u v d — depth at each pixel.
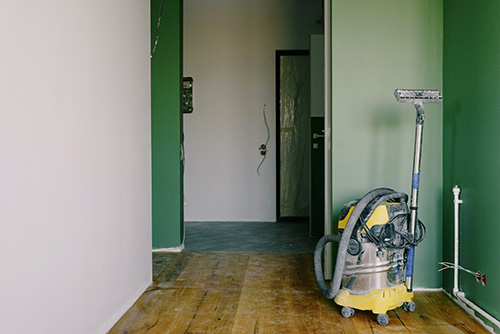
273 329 2.23
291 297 2.73
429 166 2.80
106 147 2.20
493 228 2.16
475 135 2.36
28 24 1.48
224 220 5.96
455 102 2.61
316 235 4.74
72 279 1.81
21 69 1.44
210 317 2.40
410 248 2.36
